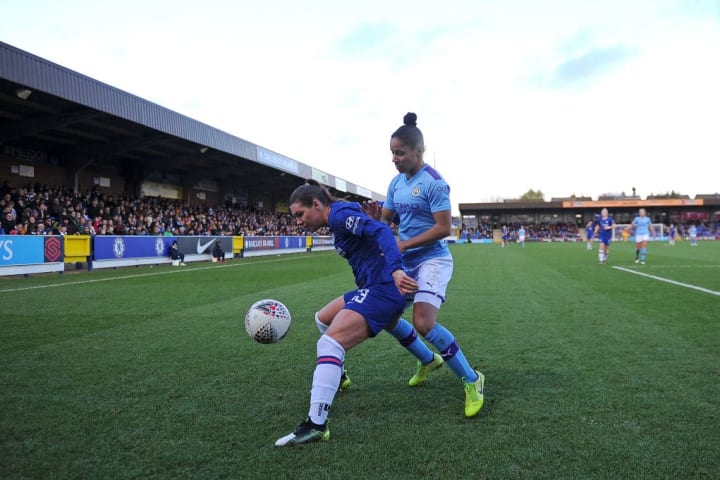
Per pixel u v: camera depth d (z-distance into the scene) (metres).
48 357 4.11
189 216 24.55
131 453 2.29
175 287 9.65
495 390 3.20
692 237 33.00
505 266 14.65
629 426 2.57
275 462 2.20
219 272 13.71
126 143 19.91
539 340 4.67
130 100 15.90
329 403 2.44
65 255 13.73
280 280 11.16
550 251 26.52
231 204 33.00
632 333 4.95
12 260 12.08
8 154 18.41
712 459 2.19
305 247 31.86
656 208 57.38
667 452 2.26
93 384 3.36
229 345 4.57
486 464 2.15
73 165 20.55
